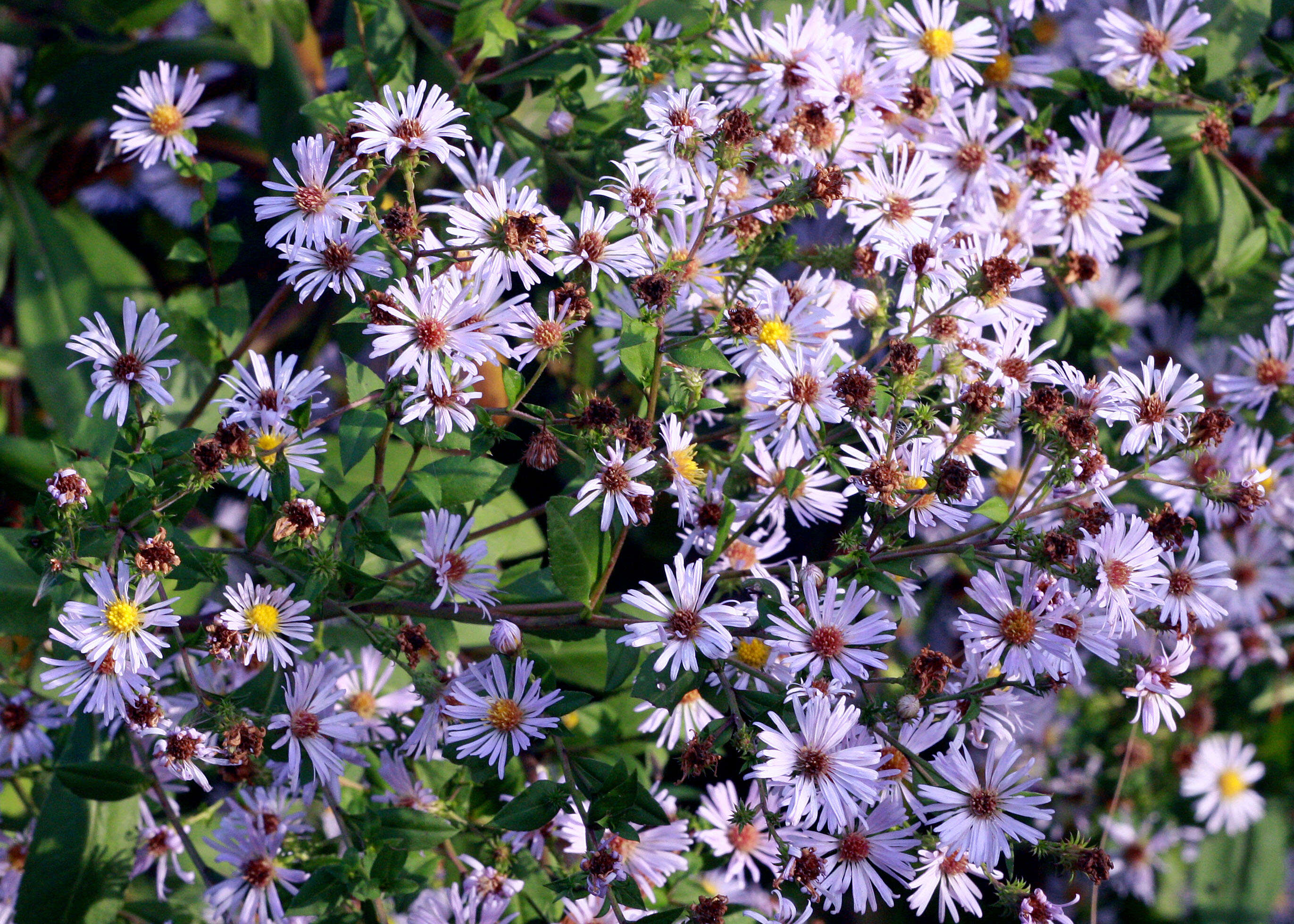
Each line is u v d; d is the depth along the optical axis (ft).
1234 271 2.81
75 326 2.84
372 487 2.28
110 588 2.16
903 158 2.47
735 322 2.24
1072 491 2.35
